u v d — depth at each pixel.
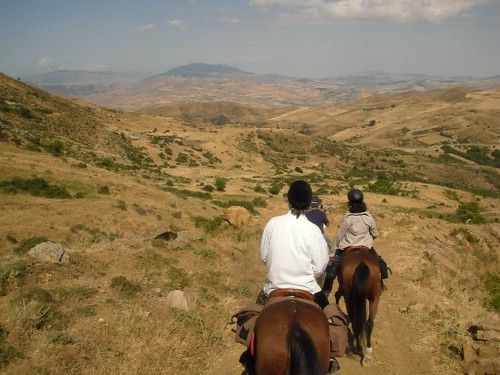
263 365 4.25
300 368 3.96
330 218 25.89
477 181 152.62
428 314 10.82
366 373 7.91
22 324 7.21
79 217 28.61
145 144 107.88
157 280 10.48
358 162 157.25
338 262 8.38
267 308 4.70
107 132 104.94
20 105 92.38
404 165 160.88
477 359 8.21
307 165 139.75
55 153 61.19
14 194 33.91
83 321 7.89
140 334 7.75
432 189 69.31
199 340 8.05
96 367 6.69
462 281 15.39
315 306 4.74
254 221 22.84
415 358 8.65
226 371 7.45
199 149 118.62
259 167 117.50
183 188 54.72
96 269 10.38
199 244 14.16
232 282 11.56
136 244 12.55
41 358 6.60
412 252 16.78
